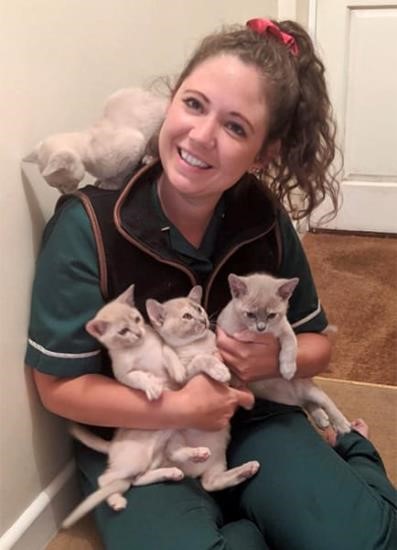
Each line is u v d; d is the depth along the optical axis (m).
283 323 1.23
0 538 1.20
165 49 1.67
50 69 1.21
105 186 1.23
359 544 1.10
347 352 1.97
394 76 2.66
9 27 1.09
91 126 1.27
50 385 1.18
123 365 1.15
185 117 1.12
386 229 2.85
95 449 1.24
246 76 1.12
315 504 1.15
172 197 1.20
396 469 1.49
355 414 1.69
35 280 1.19
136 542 1.08
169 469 1.15
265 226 1.29
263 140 1.21
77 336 1.15
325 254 2.65
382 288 2.36
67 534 1.33
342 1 2.61
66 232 1.15
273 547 1.19
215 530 1.09
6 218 1.13
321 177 1.37
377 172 2.79
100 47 1.36
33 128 1.18
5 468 1.19
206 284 1.26
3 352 1.15
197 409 1.15
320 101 1.29
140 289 1.20
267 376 1.27
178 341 1.17
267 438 1.26
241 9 2.21
